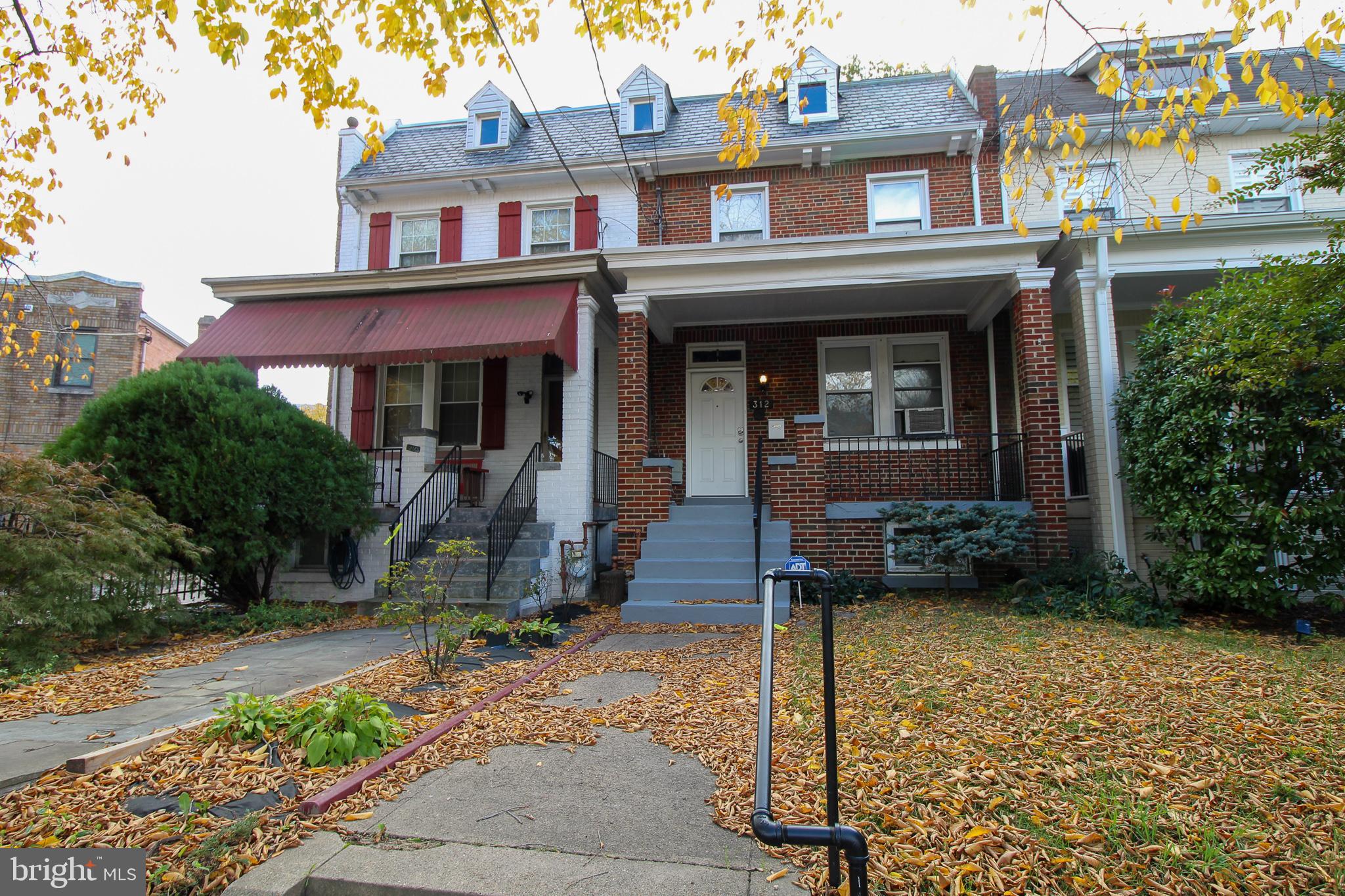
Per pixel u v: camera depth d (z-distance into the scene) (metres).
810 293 9.66
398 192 12.40
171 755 3.81
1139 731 3.88
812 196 11.21
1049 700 4.40
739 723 4.30
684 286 9.60
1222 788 3.20
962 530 8.23
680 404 11.34
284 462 8.52
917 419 10.91
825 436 10.13
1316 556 6.62
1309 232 8.41
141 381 8.12
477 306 9.90
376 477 11.10
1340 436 6.46
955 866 2.58
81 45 5.79
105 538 6.57
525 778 3.55
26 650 6.14
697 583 8.23
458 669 5.83
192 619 8.18
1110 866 2.58
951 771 3.37
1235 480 6.86
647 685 5.31
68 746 4.02
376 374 12.09
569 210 12.08
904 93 11.93
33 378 17.50
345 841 2.91
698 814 3.13
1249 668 5.15
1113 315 9.42
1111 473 8.37
